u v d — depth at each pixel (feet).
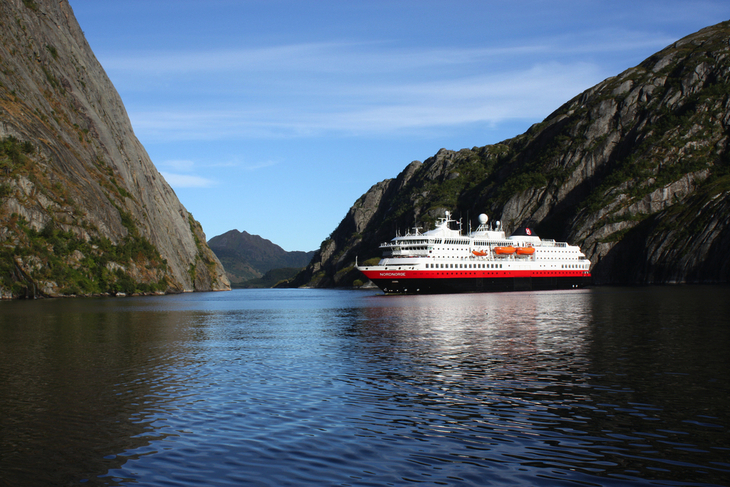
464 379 104.12
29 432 75.05
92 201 593.42
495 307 280.31
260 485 56.54
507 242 486.79
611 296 367.86
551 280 501.15
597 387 96.27
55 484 57.77
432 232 456.86
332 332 185.98
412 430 73.67
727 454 64.13
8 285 472.03
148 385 103.04
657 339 150.71
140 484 57.21
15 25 640.58
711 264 576.61
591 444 67.92
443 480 57.47
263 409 84.58
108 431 75.00
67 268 529.86
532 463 62.08
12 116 556.10
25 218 517.55
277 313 289.53
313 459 63.46
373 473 59.31
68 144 633.61
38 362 129.59
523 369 112.98
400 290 433.48
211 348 151.53
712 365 113.60
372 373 110.93
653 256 635.66
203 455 65.16
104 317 267.59
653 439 69.41
